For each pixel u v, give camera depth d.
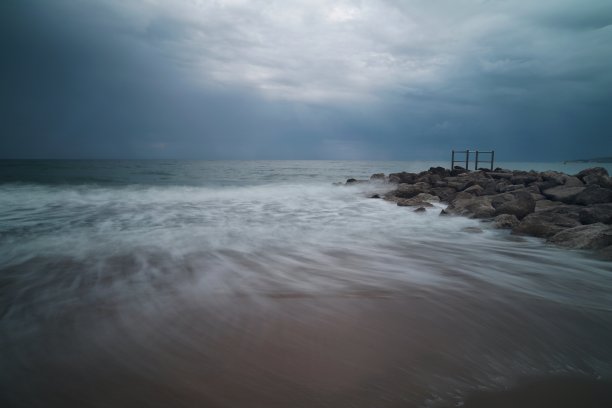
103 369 2.58
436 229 9.22
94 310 3.55
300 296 4.01
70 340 2.97
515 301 4.10
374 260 5.89
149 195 16.69
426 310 3.75
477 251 6.78
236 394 2.35
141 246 6.44
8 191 16.97
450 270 5.39
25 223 9.15
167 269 4.97
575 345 3.19
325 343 3.01
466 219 10.73
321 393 2.39
